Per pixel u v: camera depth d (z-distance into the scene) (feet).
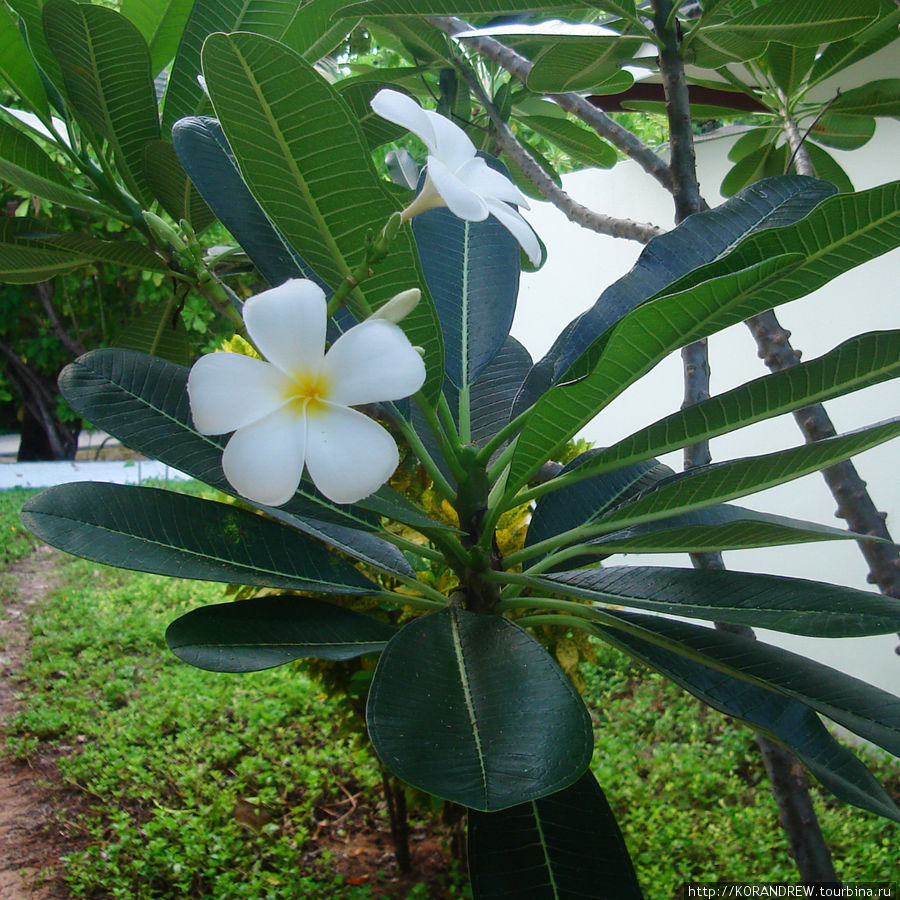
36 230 1.65
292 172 1.13
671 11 1.82
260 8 1.59
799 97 2.56
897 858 3.30
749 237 1.14
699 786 3.85
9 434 21.54
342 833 3.60
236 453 1.03
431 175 1.06
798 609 1.35
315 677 2.97
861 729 1.23
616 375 1.22
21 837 3.55
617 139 2.41
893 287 4.21
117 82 1.56
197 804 3.64
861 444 1.24
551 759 1.03
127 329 1.87
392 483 2.40
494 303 1.72
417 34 2.56
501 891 1.31
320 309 1.06
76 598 6.64
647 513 1.41
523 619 1.55
